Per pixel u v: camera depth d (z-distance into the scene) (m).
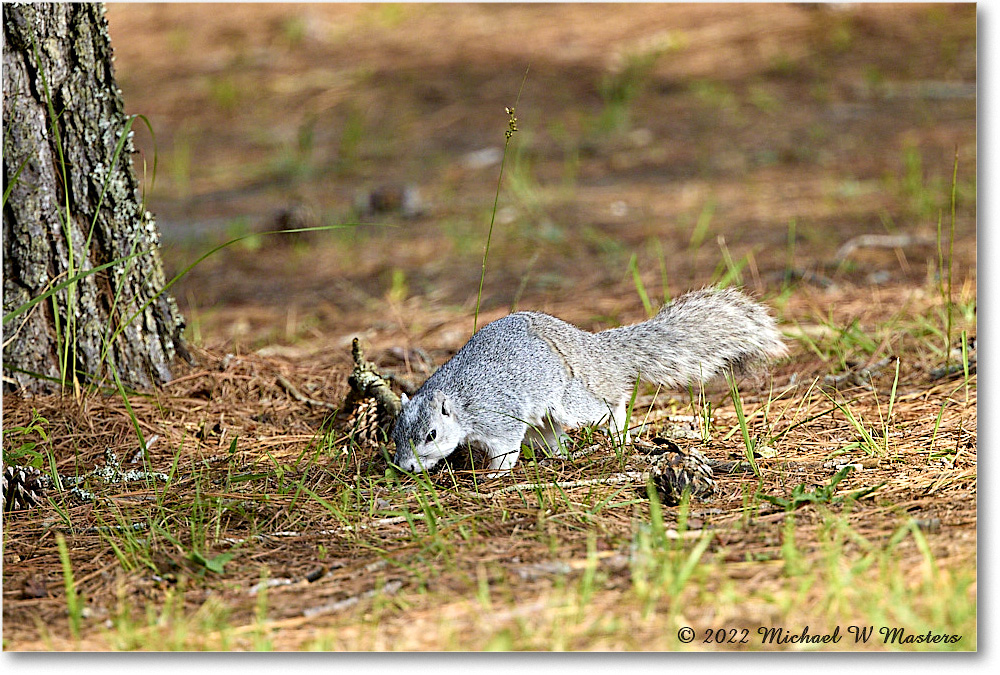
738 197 18.95
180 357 11.28
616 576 6.60
